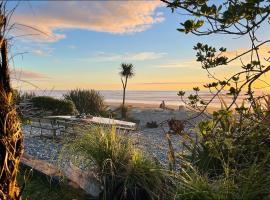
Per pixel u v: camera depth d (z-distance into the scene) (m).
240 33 2.69
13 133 2.10
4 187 2.04
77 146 4.72
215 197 2.99
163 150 8.39
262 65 3.03
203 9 2.60
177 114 22.30
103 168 4.21
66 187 4.62
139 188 3.93
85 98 19.67
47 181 4.95
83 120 10.18
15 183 2.13
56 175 5.03
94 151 4.53
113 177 4.14
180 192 3.24
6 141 2.05
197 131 4.39
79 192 4.44
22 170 5.61
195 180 3.27
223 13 2.58
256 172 3.17
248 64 2.95
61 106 15.85
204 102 3.38
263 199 2.98
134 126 9.95
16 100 2.19
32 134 11.59
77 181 4.79
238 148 3.69
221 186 3.11
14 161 2.10
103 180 4.25
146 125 18.30
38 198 4.41
